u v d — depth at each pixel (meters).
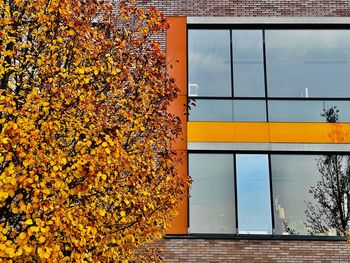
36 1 7.18
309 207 13.55
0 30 6.86
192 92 14.34
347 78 14.55
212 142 13.88
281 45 14.82
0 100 6.18
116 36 7.84
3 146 5.90
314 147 13.91
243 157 13.91
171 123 7.90
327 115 14.20
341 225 13.36
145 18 8.23
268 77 14.52
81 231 6.18
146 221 7.52
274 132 14.02
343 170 13.85
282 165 13.89
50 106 6.30
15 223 6.61
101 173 6.29
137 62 7.76
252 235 13.21
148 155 7.41
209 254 12.99
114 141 6.31
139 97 7.51
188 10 14.92
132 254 8.80
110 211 7.17
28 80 7.04
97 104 6.99
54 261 5.89
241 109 14.20
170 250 12.95
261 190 13.67
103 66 7.20
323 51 14.78
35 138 5.93
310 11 14.92
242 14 14.90
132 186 7.08
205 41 14.84
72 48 7.15
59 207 5.97
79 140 6.53
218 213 13.45
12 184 5.70
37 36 7.32
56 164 6.00
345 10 14.94
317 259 12.98
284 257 13.02
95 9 8.02
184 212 13.25
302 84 14.48
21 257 6.20
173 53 14.52
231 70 14.55
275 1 15.02
